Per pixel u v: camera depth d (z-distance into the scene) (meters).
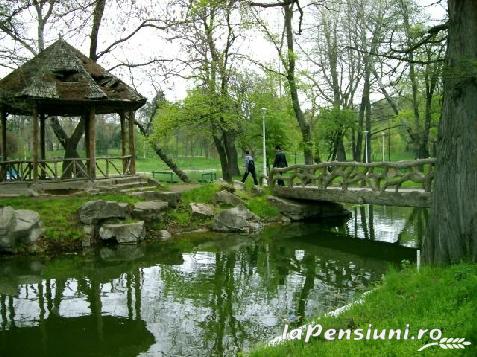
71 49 19.27
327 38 30.30
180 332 8.16
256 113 28.22
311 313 8.85
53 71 17.47
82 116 20.67
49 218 14.73
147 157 61.31
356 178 17.34
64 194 16.95
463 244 7.98
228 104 24.17
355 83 32.97
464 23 7.92
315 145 28.11
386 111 38.00
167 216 17.25
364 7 27.06
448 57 8.19
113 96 18.20
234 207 18.23
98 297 10.16
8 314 9.20
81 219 14.87
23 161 17.22
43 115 20.23
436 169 8.52
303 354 5.52
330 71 32.12
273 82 28.70
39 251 13.66
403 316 6.16
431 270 7.89
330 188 18.58
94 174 17.94
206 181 28.95
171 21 21.88
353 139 33.34
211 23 22.55
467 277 6.79
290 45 23.72
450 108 8.27
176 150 60.31
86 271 12.23
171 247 14.96
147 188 19.17
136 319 8.82
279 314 8.89
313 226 18.86
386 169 16.17
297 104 24.84
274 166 22.05
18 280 11.45
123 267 12.62
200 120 24.42
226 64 24.23
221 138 28.03
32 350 7.55
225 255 14.02
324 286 10.71
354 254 14.10
